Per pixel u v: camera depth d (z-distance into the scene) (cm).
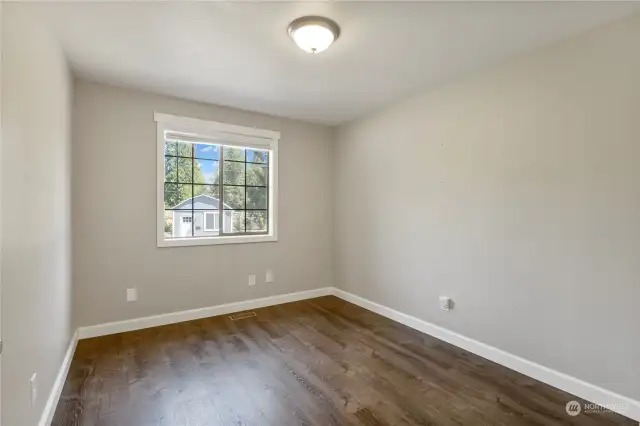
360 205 420
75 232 302
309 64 272
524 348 253
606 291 212
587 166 220
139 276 337
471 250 291
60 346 228
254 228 420
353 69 280
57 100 225
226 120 384
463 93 297
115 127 322
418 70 283
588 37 219
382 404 213
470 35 226
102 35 225
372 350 293
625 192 204
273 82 311
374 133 398
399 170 364
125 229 329
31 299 163
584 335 221
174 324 351
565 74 230
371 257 403
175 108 353
